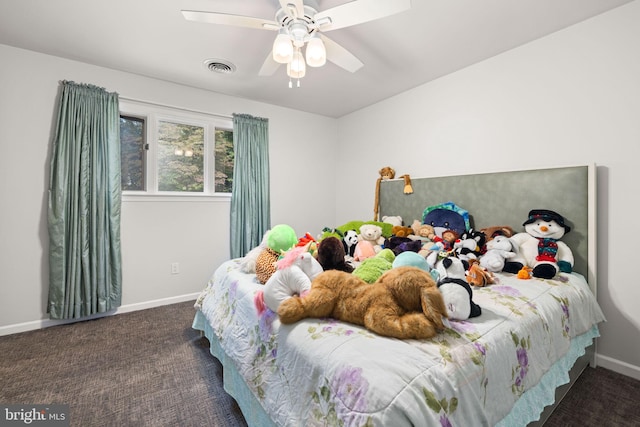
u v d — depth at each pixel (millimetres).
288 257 1390
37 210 2320
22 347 2031
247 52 2262
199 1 1679
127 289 2699
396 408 714
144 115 2766
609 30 1771
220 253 3193
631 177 1721
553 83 2006
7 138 2205
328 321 1101
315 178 3852
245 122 3213
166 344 2094
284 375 1051
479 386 883
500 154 2297
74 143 2361
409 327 948
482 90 2393
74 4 1717
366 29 1941
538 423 1210
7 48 2186
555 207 1926
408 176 2883
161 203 2854
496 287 1499
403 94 3059
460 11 1757
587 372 1765
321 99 3279
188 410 1445
